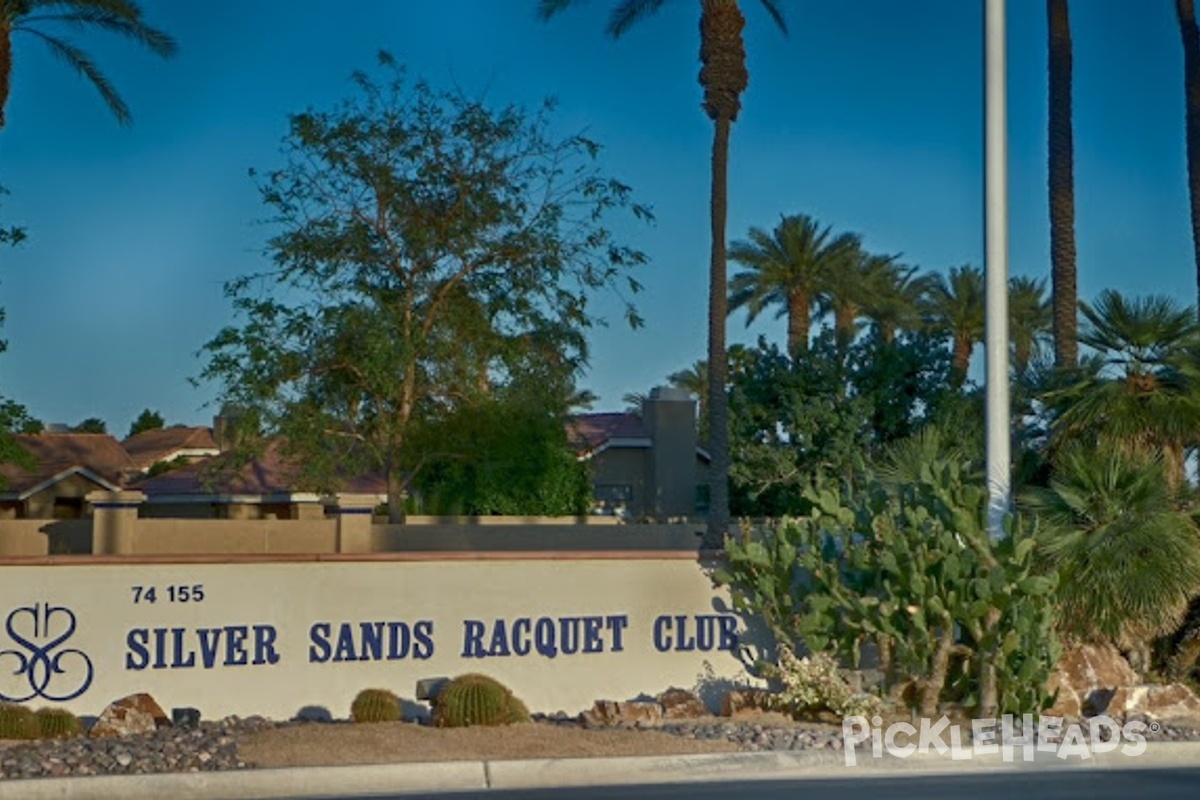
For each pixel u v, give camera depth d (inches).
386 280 1486.2
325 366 1472.7
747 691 701.9
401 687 700.0
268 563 691.4
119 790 506.3
